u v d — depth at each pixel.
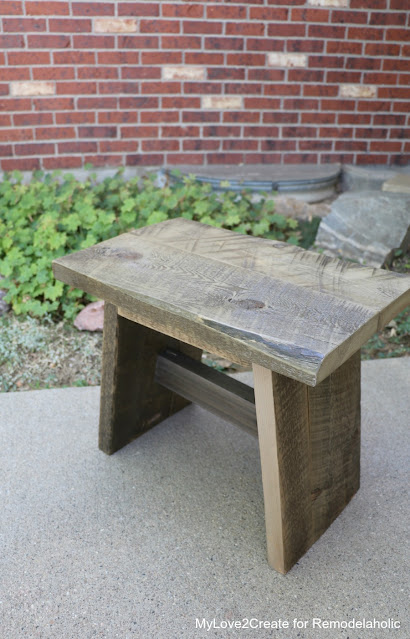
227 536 2.00
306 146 4.33
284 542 1.81
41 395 2.69
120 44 3.94
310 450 1.84
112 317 2.08
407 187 3.92
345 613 1.74
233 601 1.78
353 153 4.37
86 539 1.98
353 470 2.10
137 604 1.76
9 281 3.29
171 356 2.31
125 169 4.28
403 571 1.88
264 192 4.00
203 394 2.21
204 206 3.74
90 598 1.78
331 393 1.86
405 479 2.25
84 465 2.30
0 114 4.02
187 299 1.72
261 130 4.26
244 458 2.37
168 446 2.43
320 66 4.11
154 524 2.04
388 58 4.11
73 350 3.04
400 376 2.85
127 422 2.37
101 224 3.52
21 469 2.27
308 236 3.90
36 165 4.19
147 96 4.10
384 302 1.68
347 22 4.00
